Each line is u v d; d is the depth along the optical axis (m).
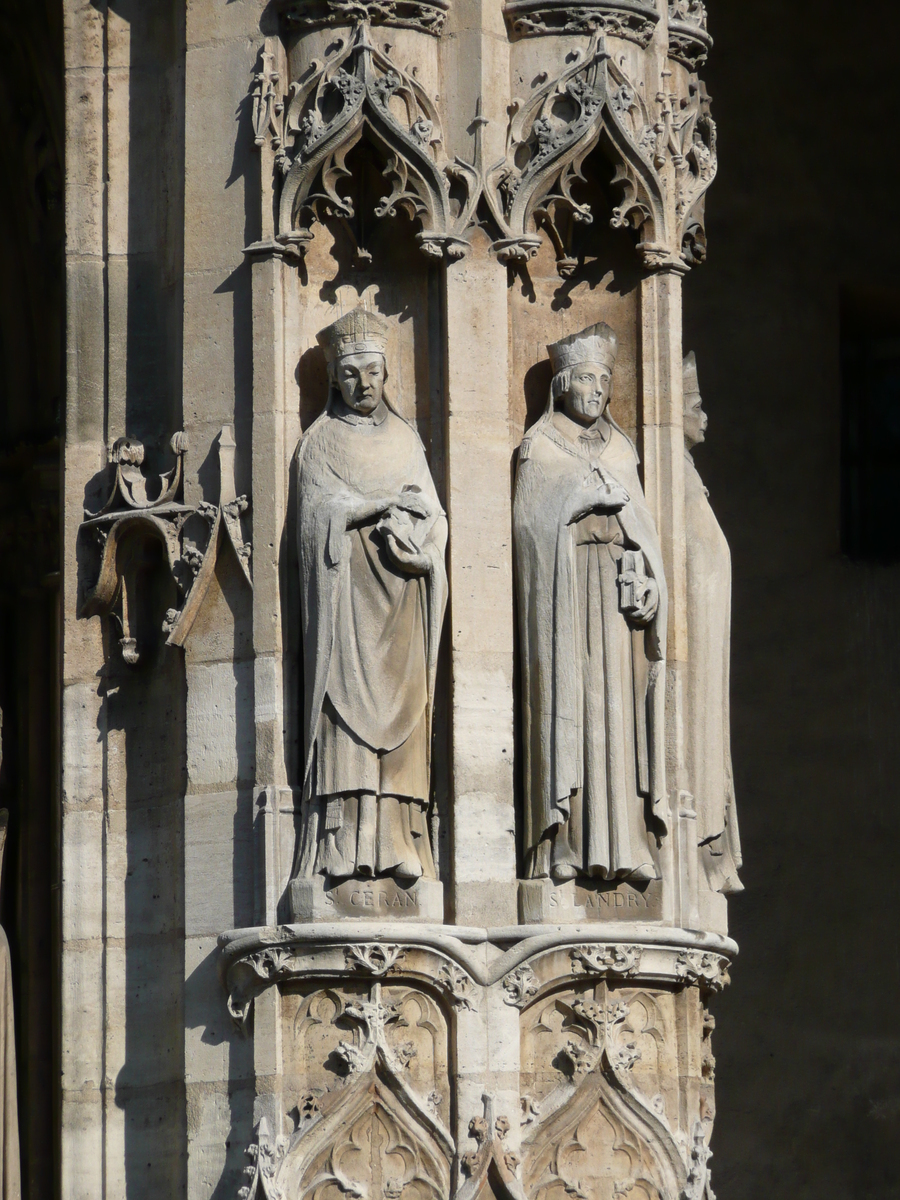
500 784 31.45
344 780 30.73
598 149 32.69
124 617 32.88
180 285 33.09
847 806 47.78
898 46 49.84
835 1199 46.25
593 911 31.59
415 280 32.62
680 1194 31.25
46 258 39.72
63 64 34.66
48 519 39.84
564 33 32.84
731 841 33.81
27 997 38.22
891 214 49.72
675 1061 31.73
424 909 30.89
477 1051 30.81
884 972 47.41
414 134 32.00
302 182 32.06
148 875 32.62
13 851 39.16
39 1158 37.31
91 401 33.72
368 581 31.20
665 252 33.00
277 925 30.67
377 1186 30.52
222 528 31.91
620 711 31.67
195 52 33.03
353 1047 30.56
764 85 49.09
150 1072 32.22
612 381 33.00
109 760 32.97
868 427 50.06
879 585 48.91
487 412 32.16
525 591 31.83
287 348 32.09
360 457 31.58
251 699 31.59
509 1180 30.44
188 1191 31.05
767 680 47.78
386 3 32.28
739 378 48.53
